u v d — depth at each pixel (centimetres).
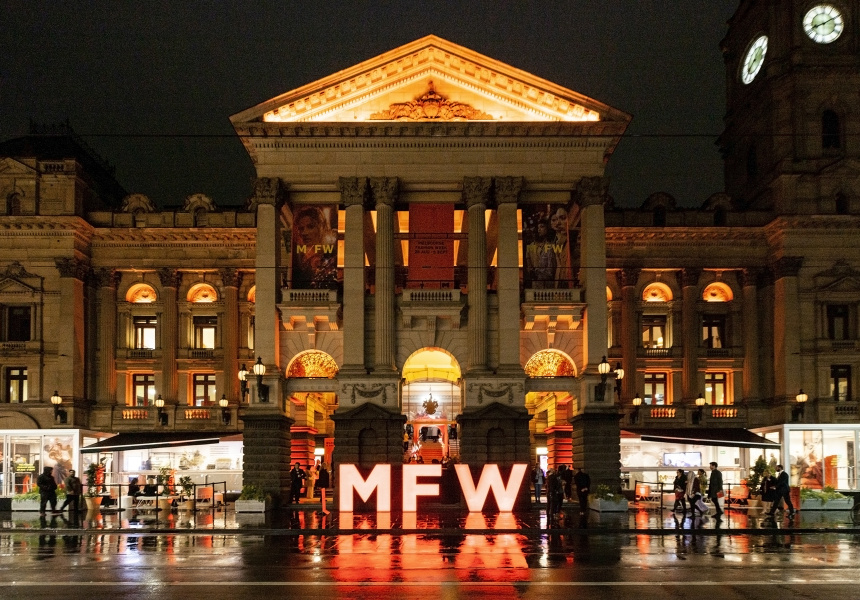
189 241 7006
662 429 6550
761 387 6875
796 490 4984
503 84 5425
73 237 6738
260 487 4966
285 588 2212
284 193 5431
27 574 2472
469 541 3350
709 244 6969
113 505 5197
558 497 4203
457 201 5544
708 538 3466
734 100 7825
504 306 5328
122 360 7000
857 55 6800
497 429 5212
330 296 5303
